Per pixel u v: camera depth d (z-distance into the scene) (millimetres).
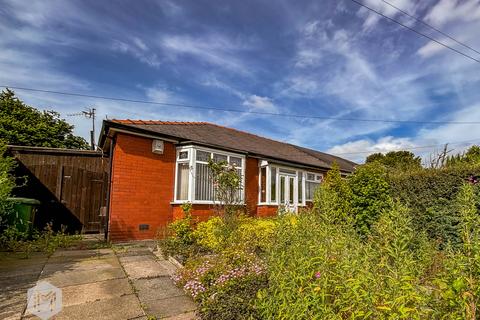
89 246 7598
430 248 4223
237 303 3408
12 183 6746
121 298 4129
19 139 17969
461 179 6758
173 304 4012
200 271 4750
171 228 7750
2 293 4113
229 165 10578
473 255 2359
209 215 9805
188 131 11445
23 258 6086
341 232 3381
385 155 32750
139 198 8969
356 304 2312
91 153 10242
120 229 8508
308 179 14938
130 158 8914
